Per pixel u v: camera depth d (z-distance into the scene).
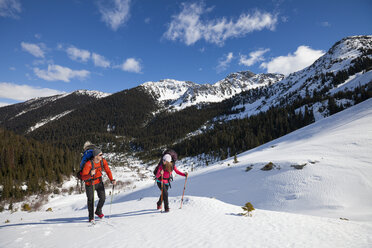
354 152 20.55
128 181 85.69
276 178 21.56
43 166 86.19
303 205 15.44
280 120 123.00
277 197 18.20
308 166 20.81
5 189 64.56
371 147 20.38
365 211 12.09
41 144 113.31
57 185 79.19
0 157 82.19
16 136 114.75
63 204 57.03
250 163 29.75
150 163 158.25
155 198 9.48
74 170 93.25
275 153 34.47
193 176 42.47
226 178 28.36
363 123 29.62
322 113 111.19
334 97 121.75
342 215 11.56
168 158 5.72
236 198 21.34
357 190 15.04
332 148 23.38
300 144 35.56
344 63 193.50
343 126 34.59
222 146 135.12
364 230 3.93
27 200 63.59
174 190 33.16
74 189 77.50
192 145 156.12
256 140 111.00
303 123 109.94
